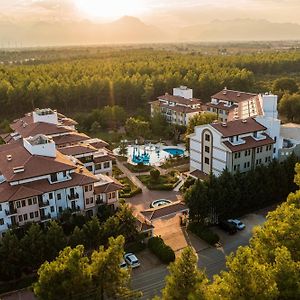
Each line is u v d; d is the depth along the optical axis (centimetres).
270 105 10669
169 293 4362
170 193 9269
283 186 8369
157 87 18125
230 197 7612
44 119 10600
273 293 4031
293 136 10319
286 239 5125
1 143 11556
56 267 4672
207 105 14550
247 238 7225
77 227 6425
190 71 19875
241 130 8712
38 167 7106
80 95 16850
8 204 6556
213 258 6631
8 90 15650
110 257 4772
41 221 6900
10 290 5897
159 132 13838
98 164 9150
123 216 6812
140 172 10544
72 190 7162
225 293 4084
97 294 4878
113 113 14762
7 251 5900
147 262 6538
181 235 7381
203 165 9156
